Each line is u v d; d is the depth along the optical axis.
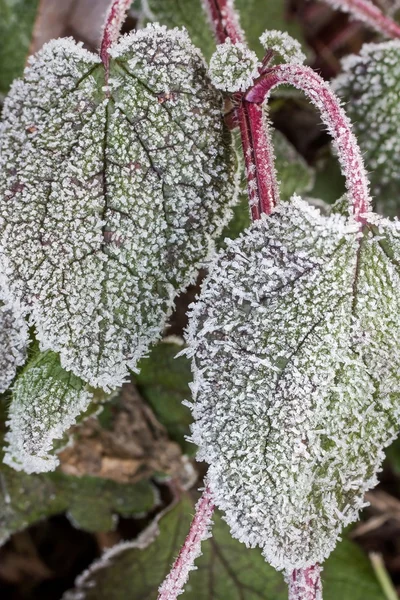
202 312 0.28
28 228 0.29
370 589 0.34
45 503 0.35
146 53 0.29
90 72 0.29
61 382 0.29
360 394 0.28
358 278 0.28
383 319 0.28
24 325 0.29
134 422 0.34
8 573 0.39
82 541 0.39
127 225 0.29
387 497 0.38
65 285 0.29
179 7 0.34
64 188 0.29
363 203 0.28
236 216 0.32
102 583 0.35
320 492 0.28
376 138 0.34
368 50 0.34
